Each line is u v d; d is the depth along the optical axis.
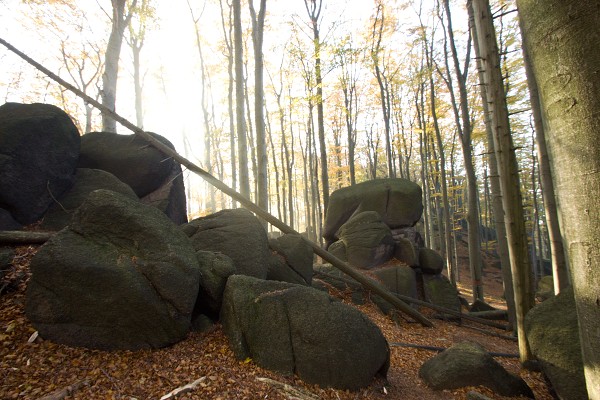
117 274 4.36
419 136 24.41
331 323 4.70
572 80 1.53
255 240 6.92
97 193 5.07
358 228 12.54
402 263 12.08
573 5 1.52
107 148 8.55
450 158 30.36
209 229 7.19
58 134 7.00
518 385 5.02
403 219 13.63
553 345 4.30
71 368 3.90
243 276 5.21
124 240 4.87
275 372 4.50
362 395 4.54
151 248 4.85
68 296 4.31
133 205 5.19
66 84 8.53
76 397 3.48
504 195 6.09
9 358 3.82
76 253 4.46
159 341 4.45
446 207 16.84
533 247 25.30
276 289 5.04
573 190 1.58
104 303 4.29
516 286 6.09
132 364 4.12
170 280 4.59
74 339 4.24
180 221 9.34
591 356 1.56
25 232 5.54
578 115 1.51
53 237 4.62
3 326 4.20
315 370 4.51
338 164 31.30
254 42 13.72
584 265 1.55
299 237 8.88
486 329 10.48
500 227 10.60
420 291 11.62
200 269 5.41
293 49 18.30
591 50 1.46
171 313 4.51
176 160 8.83
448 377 5.12
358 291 10.42
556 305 4.69
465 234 35.28
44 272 4.34
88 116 21.33
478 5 6.39
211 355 4.57
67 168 7.20
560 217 1.77
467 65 14.69
